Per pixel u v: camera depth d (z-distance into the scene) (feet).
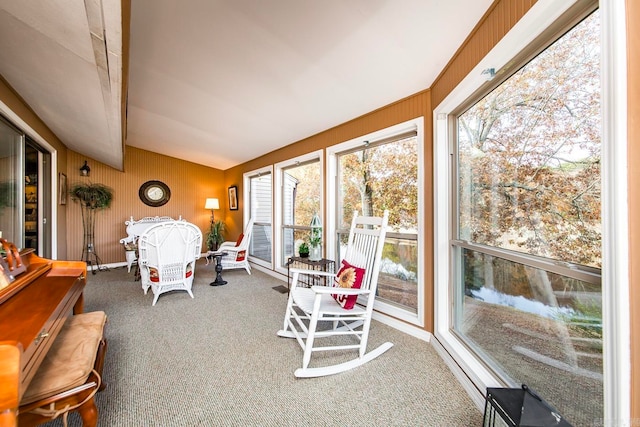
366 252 7.27
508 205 4.86
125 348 6.95
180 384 5.51
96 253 16.84
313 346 7.17
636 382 2.37
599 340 3.20
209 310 9.74
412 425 4.53
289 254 14.61
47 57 5.65
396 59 6.37
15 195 8.47
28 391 3.21
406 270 8.52
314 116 10.08
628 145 2.43
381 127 8.85
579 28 3.44
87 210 16.49
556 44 3.80
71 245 15.90
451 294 6.86
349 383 5.63
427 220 7.50
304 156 12.66
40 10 4.07
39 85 7.32
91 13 3.81
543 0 3.51
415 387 5.50
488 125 5.45
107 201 16.55
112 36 4.32
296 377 5.77
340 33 5.74
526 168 4.41
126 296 11.32
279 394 5.25
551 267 3.79
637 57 2.37
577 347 3.48
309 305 6.76
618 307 2.49
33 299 4.23
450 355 6.22
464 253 6.40
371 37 5.73
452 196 6.82
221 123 12.15
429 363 6.39
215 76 8.16
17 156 8.60
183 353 6.73
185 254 10.85
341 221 10.95
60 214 13.89
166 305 10.24
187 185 20.48
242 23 5.79
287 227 14.60
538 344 4.16
